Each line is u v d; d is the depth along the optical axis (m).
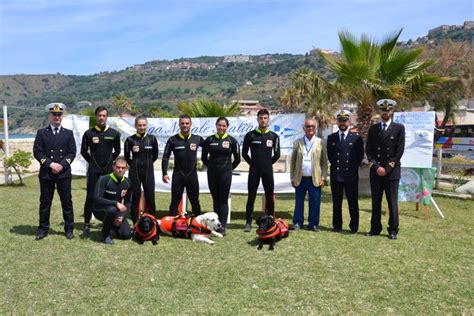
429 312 3.57
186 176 6.26
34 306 3.62
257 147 6.23
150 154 6.36
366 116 9.59
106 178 5.71
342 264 4.80
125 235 5.79
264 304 3.70
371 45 8.80
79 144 9.23
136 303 3.70
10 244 5.44
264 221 5.40
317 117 22.02
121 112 49.66
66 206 5.78
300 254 5.16
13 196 9.42
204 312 3.53
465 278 4.37
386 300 3.81
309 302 3.75
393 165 5.86
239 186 7.36
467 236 6.10
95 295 3.87
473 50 19.50
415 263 4.84
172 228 5.91
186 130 6.24
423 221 7.14
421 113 7.26
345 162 6.20
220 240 5.83
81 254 5.09
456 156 15.73
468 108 28.09
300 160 6.39
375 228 6.12
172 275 4.40
